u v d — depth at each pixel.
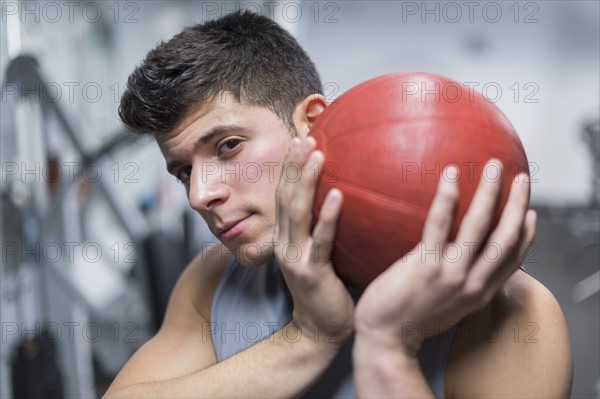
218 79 0.57
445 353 0.55
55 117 1.54
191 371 0.68
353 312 0.53
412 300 0.46
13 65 1.46
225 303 0.69
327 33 4.62
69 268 1.60
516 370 0.51
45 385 1.41
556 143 5.16
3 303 1.42
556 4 4.88
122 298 1.92
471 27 4.82
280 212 0.53
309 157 0.50
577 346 2.50
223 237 0.59
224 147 0.58
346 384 0.59
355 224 0.48
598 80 5.02
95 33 2.72
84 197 1.93
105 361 1.84
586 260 3.81
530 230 0.48
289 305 0.65
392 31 4.67
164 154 0.61
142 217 1.88
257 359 0.58
